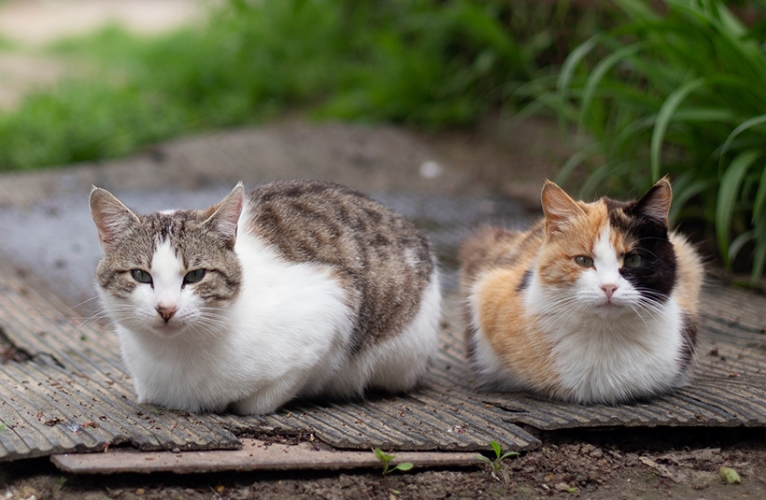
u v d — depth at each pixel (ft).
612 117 21.79
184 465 8.95
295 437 10.19
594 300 10.37
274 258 10.81
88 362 12.98
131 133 29.30
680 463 10.19
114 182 23.50
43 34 57.72
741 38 15.60
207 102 33.45
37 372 12.37
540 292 11.10
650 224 10.55
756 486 9.64
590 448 10.39
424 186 23.79
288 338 10.51
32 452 8.94
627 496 9.50
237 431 10.07
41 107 30.40
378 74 30.91
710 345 13.47
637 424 10.37
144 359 10.45
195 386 10.44
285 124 31.27
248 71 34.65
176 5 72.54
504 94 28.02
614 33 16.60
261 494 9.17
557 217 10.88
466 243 14.35
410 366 12.14
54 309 15.31
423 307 12.07
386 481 9.51
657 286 10.53
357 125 28.86
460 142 27.66
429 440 10.02
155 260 9.79
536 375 11.44
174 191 22.79
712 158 17.07
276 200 11.76
